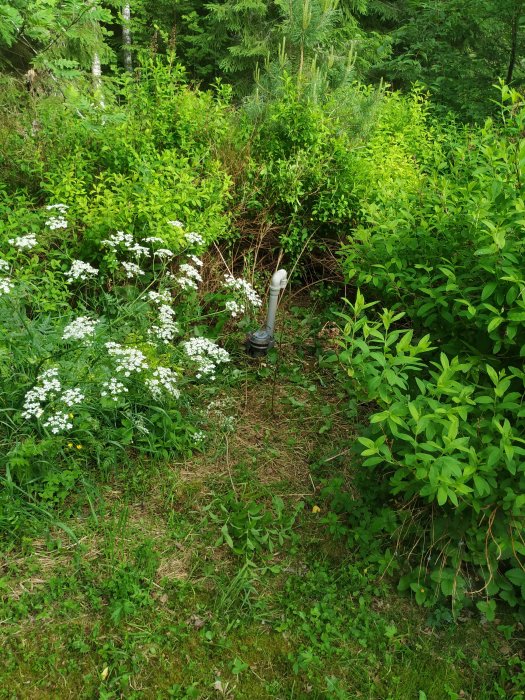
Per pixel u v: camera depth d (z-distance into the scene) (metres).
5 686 2.10
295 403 3.54
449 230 2.93
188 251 3.85
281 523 2.83
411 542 2.74
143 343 3.18
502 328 2.64
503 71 7.07
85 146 4.22
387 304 3.34
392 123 5.62
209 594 2.52
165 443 3.05
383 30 10.49
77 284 3.73
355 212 4.36
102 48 7.14
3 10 4.59
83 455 2.87
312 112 4.32
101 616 2.35
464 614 2.58
